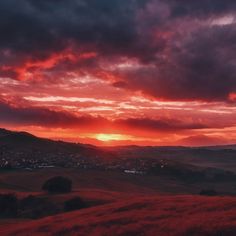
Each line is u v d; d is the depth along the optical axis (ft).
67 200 316.60
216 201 139.85
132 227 111.14
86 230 119.03
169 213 125.90
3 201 309.01
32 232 131.85
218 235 92.22
